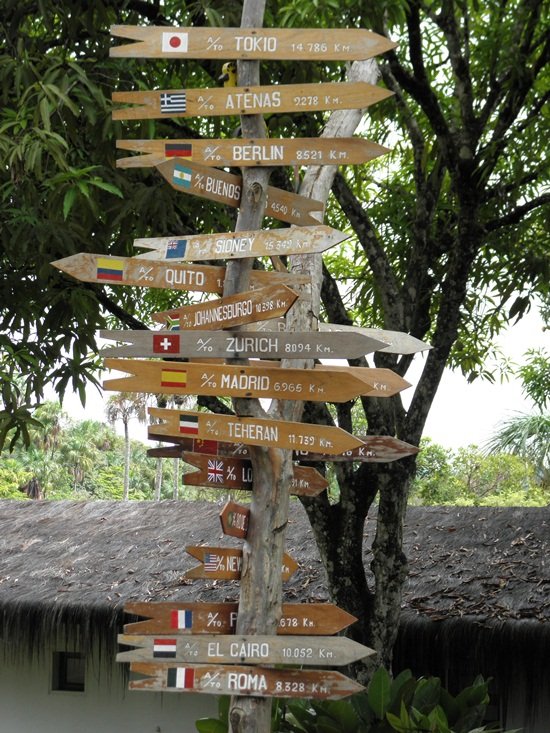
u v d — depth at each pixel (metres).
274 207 4.15
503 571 8.70
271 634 3.95
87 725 10.33
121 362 3.85
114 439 44.00
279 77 7.32
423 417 7.00
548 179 7.68
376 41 4.00
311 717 6.06
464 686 8.30
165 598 9.30
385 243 8.80
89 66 6.69
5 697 10.70
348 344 3.74
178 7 6.98
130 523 11.17
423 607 8.36
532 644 7.95
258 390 3.81
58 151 5.75
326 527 7.09
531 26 7.01
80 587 9.78
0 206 6.35
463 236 6.98
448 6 7.04
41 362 7.01
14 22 6.72
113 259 3.90
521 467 21.33
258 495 4.03
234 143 4.04
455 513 10.09
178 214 7.55
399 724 5.61
